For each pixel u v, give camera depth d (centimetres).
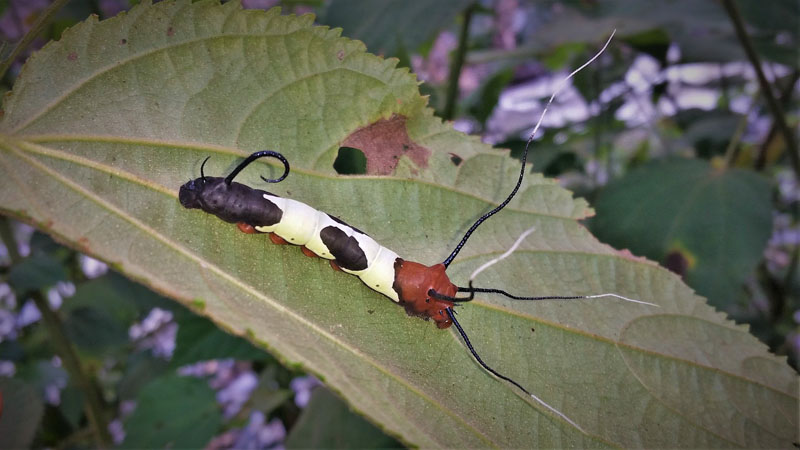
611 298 13
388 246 13
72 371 17
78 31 11
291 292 12
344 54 12
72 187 11
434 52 26
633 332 13
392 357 12
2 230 16
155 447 15
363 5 16
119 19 11
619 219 16
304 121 12
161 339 24
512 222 13
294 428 16
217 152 12
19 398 16
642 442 12
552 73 30
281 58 12
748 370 13
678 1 20
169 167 12
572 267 13
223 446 23
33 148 11
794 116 24
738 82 25
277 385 18
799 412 13
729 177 16
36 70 11
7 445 15
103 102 11
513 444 12
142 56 11
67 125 11
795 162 17
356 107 12
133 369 20
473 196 13
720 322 13
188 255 11
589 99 23
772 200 15
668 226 15
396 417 11
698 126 23
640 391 12
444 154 13
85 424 21
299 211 12
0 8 17
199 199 11
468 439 11
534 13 29
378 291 12
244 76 12
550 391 12
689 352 13
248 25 12
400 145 13
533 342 12
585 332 13
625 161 29
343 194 13
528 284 13
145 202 11
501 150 13
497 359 12
